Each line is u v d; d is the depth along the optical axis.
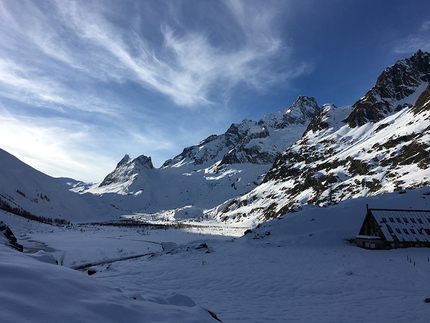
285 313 10.76
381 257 25.41
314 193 94.12
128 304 4.93
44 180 136.50
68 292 4.52
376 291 15.16
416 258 24.31
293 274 19.64
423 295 13.91
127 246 45.78
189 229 94.69
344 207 42.28
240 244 35.03
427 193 41.19
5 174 108.75
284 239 35.44
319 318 10.02
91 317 3.97
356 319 9.93
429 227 31.45
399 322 9.53
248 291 15.36
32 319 3.41
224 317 9.79
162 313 4.89
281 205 108.31
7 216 64.25
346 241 34.28
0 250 6.03
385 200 41.94
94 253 36.09
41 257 7.42
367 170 86.00
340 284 16.70
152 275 19.38
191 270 21.16
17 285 4.07
